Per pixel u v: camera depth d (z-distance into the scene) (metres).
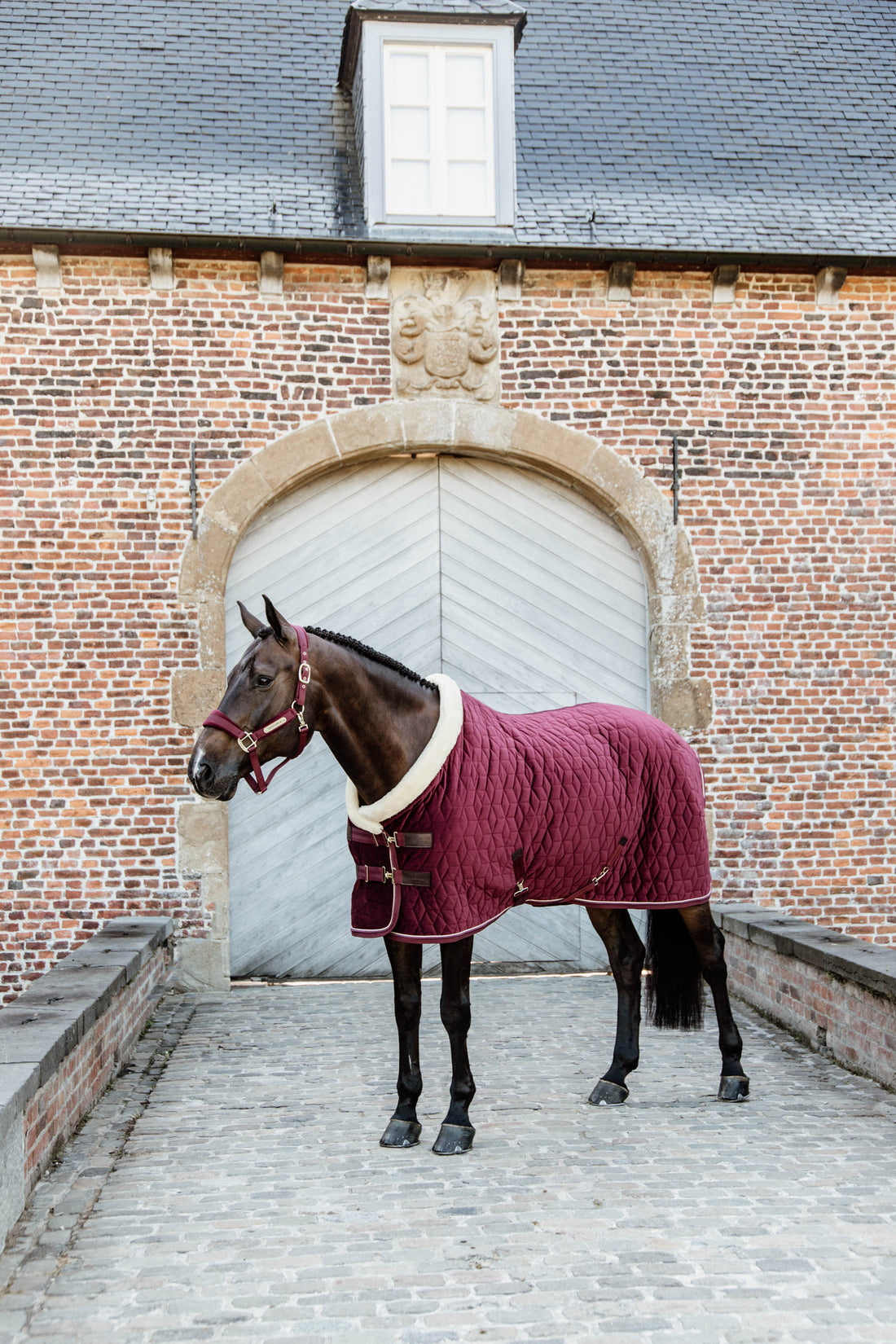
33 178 6.64
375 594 6.92
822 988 5.10
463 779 3.76
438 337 6.79
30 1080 3.32
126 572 6.55
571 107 7.70
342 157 7.15
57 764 6.46
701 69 8.16
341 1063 4.93
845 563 7.07
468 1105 4.00
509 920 6.89
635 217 7.00
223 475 6.64
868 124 7.96
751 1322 2.63
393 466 6.95
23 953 6.42
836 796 7.01
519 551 7.03
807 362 7.09
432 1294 2.78
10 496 6.49
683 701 6.93
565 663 7.04
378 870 3.79
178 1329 2.64
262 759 3.65
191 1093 4.50
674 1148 3.80
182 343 6.63
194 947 6.47
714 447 7.01
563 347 6.91
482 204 6.79
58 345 6.55
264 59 7.68
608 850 4.13
